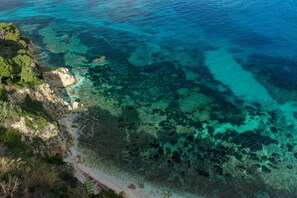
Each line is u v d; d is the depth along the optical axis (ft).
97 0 428.15
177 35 314.55
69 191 116.57
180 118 196.85
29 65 198.59
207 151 171.73
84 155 167.32
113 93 222.07
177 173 158.81
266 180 155.22
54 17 375.04
